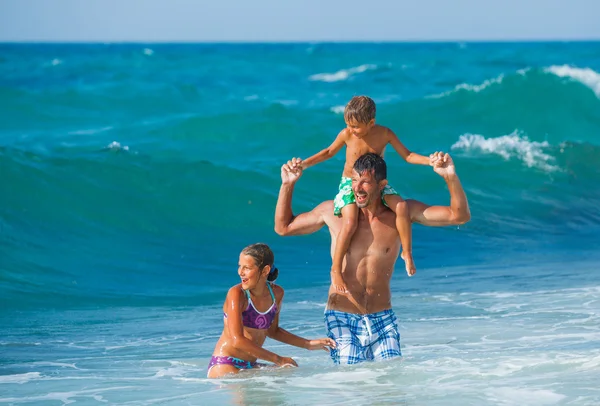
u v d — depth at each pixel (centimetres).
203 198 3522
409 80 9375
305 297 2292
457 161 4506
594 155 4628
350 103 1405
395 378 1284
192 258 2939
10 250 2811
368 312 1404
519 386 1215
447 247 3055
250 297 1386
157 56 12681
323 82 9181
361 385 1255
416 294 2248
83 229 3130
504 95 5866
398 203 1366
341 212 1393
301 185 3875
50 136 5100
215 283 2619
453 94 5919
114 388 1340
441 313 1994
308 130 5141
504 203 3953
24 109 5812
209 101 6781
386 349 1399
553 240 3234
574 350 1488
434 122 5678
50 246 2920
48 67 10031
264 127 5138
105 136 5103
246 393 1238
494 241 3192
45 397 1289
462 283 2406
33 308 2245
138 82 7675
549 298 2134
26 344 1800
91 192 3375
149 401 1241
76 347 1769
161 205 3409
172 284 2589
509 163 4541
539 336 1683
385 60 12525
